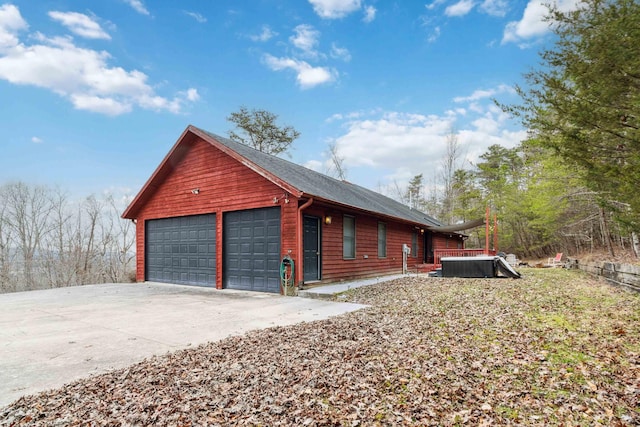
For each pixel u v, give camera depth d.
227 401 2.98
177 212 12.49
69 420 2.70
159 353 4.38
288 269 9.29
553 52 5.65
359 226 12.34
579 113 5.40
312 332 5.15
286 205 9.62
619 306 6.10
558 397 3.03
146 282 13.46
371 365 3.77
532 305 6.53
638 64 4.71
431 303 7.16
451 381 3.37
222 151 11.17
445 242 23.05
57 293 10.35
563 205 16.30
